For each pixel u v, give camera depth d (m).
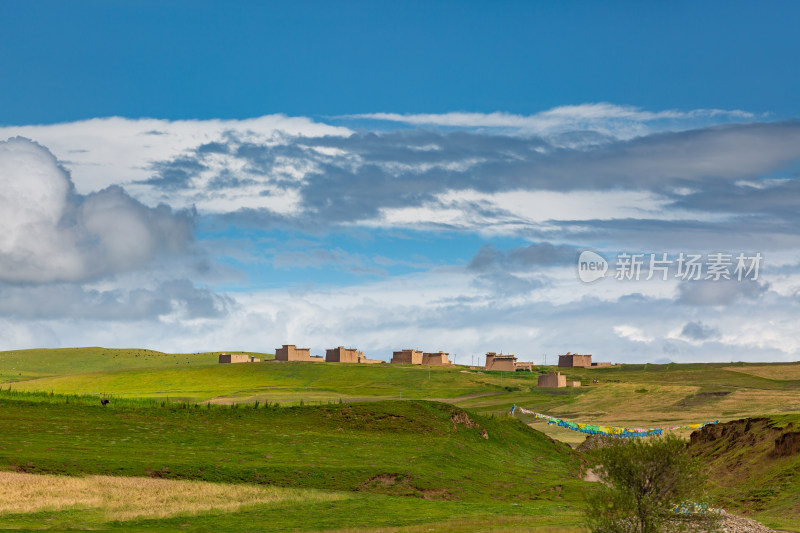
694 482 50.75
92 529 63.03
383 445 116.25
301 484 90.81
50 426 107.88
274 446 109.62
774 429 111.25
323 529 66.56
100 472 85.88
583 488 97.12
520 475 109.00
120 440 104.12
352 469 97.12
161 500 75.50
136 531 63.66
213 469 92.19
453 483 97.06
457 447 120.12
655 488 50.81
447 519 72.31
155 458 94.62
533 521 69.75
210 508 73.69
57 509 68.69
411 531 64.12
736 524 63.22
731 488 100.69
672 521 51.66
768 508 84.88
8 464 84.12
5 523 62.56
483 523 68.56
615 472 51.34
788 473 94.06
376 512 75.75
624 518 50.34
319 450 109.25
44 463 85.75
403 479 94.75
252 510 74.44
